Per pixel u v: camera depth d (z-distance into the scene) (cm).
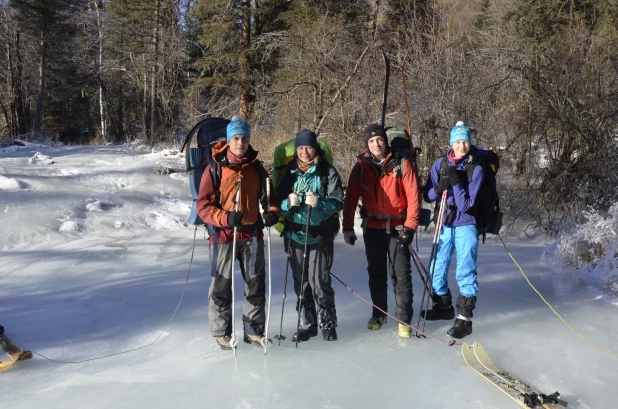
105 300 473
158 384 328
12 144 2214
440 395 318
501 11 1605
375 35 1234
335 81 1144
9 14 3170
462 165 403
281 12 1927
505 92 929
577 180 793
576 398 316
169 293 492
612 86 811
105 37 3359
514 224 793
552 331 416
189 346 382
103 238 691
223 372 343
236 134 349
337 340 394
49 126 4009
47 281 523
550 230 739
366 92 1072
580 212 732
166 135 2238
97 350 378
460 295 405
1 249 630
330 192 369
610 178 752
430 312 434
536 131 860
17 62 3253
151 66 2603
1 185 900
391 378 338
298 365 354
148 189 970
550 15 1297
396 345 387
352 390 322
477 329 421
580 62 840
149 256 613
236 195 353
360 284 525
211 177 354
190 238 707
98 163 1320
